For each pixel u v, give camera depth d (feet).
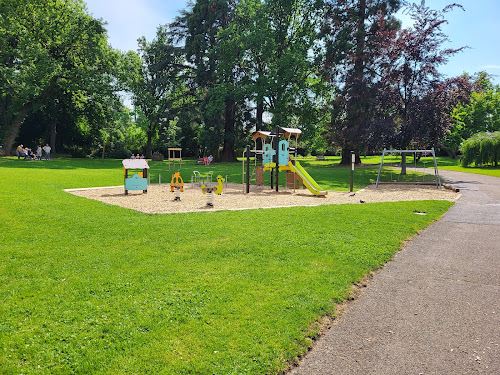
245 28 144.46
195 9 152.66
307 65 133.39
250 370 10.30
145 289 15.47
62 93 141.69
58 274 17.04
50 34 124.16
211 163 142.00
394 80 83.25
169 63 167.32
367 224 28.99
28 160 110.52
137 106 175.42
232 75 151.74
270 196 49.29
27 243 22.12
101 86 129.39
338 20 118.01
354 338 12.38
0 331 11.91
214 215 32.48
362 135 87.92
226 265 18.69
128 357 10.76
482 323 13.50
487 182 69.46
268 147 61.62
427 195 50.55
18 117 127.54
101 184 58.75
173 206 38.68
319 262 19.44
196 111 163.32
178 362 10.55
